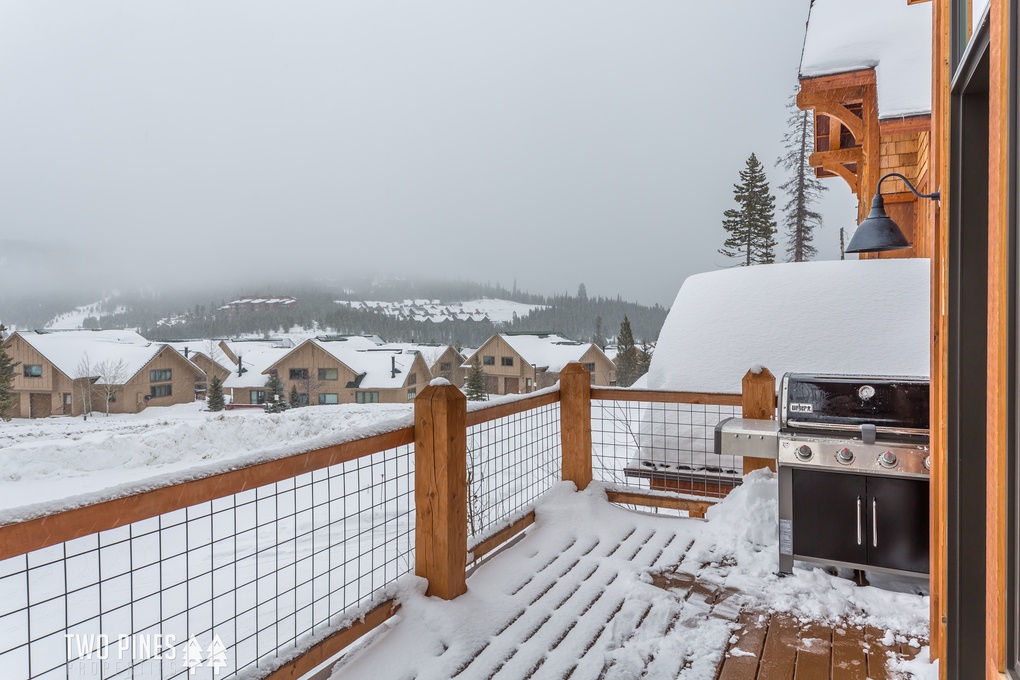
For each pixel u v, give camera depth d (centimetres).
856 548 319
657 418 559
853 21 993
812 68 937
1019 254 96
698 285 670
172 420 1970
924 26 908
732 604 305
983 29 138
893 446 307
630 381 4478
